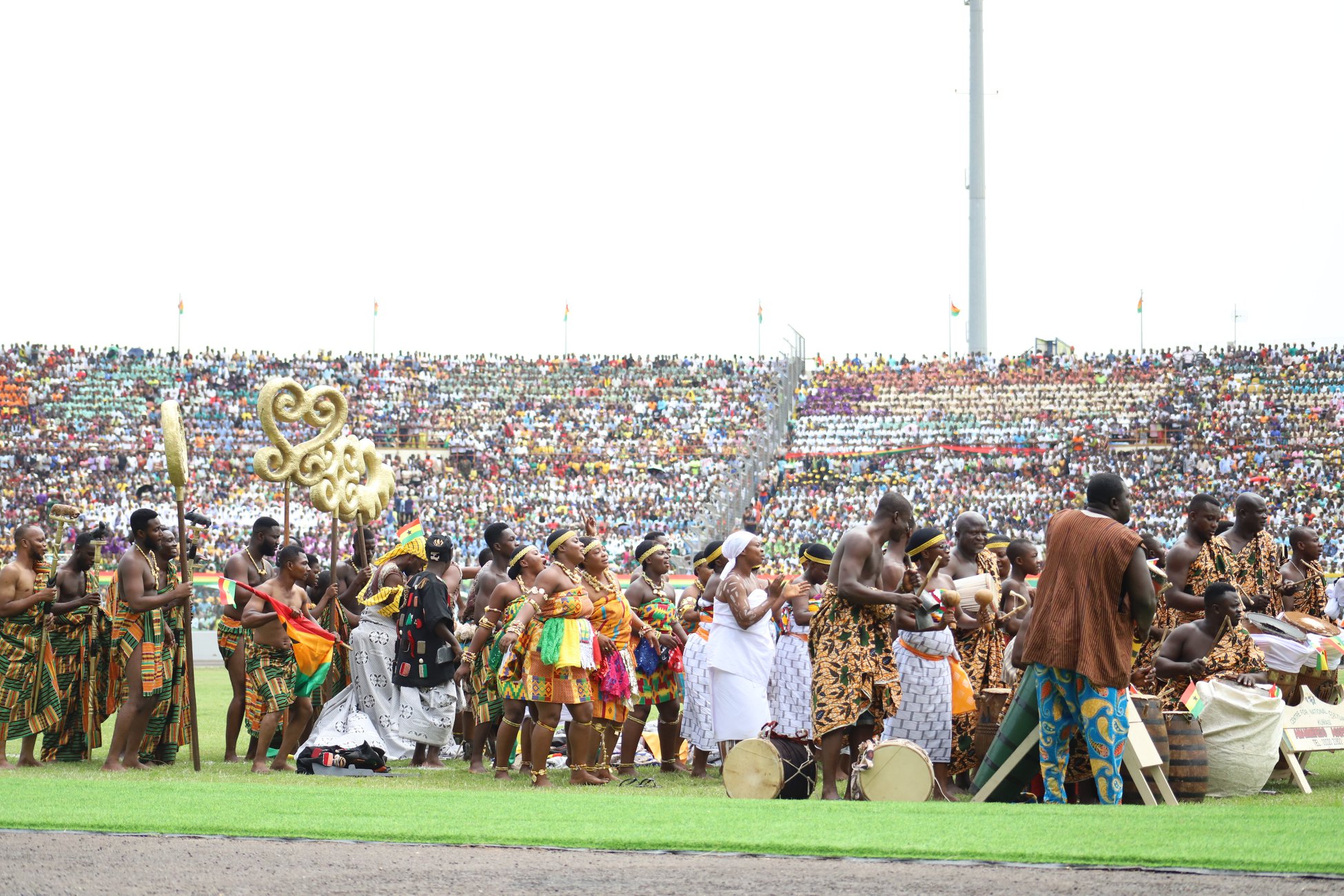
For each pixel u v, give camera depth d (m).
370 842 7.36
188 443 52.44
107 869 6.52
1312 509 45.28
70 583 14.02
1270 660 12.82
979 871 6.36
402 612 14.23
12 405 53.69
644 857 6.87
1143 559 9.23
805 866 6.57
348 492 17.41
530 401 57.66
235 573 14.24
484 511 47.09
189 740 14.69
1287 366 54.66
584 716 12.55
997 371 56.84
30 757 13.53
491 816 8.34
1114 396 54.41
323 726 13.88
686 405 57.12
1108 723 9.26
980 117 59.53
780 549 41.78
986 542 14.55
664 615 14.77
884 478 48.72
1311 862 6.40
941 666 11.16
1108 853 6.67
